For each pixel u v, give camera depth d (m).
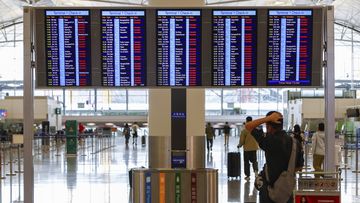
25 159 8.87
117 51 9.15
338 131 30.08
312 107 33.50
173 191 7.69
